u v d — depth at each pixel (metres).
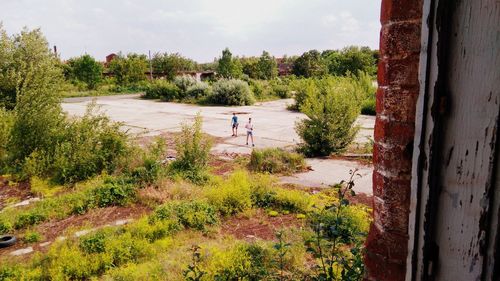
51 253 5.82
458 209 1.01
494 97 0.92
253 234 6.92
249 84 40.03
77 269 5.39
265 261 5.27
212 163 12.67
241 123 21.45
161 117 23.89
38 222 7.68
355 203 8.47
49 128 11.84
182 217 7.39
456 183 1.01
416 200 1.09
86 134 11.05
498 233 0.95
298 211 8.05
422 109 1.05
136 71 50.34
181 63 53.41
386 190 1.35
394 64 1.29
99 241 6.22
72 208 8.22
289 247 5.55
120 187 9.06
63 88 15.97
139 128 19.48
